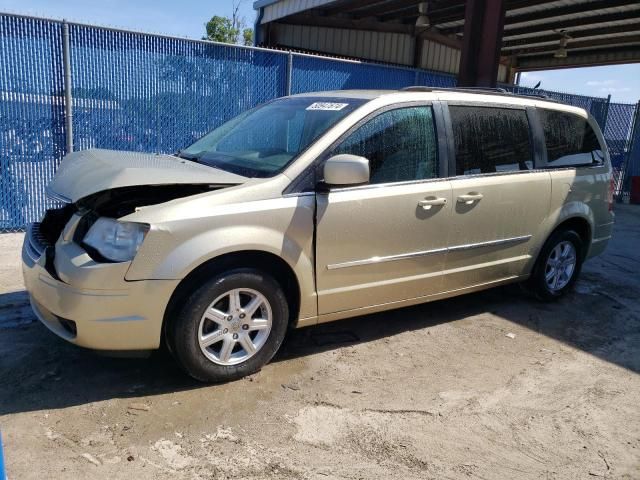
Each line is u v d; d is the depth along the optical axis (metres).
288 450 2.98
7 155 6.62
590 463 3.03
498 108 4.77
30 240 3.76
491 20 8.91
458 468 2.92
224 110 8.15
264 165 3.82
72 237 3.36
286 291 3.78
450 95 4.47
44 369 3.63
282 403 3.41
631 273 6.87
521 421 3.39
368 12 14.27
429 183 4.20
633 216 11.18
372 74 9.74
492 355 4.28
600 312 5.37
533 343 4.55
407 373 3.90
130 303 3.14
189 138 7.90
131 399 3.35
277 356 4.03
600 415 3.51
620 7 11.45
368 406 3.45
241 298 3.56
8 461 2.74
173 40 7.50
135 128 7.44
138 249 3.11
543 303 5.51
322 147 3.74
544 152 5.09
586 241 5.68
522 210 4.85
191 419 3.19
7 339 4.00
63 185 3.50
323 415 3.32
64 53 6.70
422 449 3.06
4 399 3.27
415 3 13.10
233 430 3.11
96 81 7.04
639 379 4.02
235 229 3.34
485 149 4.62
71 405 3.25
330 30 15.21
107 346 3.19
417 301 4.38
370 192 3.88
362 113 3.93
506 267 4.90
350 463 2.91
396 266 4.11
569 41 15.67
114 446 2.91
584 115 5.59
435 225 4.24
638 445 3.22
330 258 3.77
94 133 7.15
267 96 8.55
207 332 3.46
